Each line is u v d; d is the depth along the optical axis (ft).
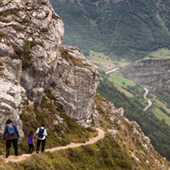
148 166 198.80
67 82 143.13
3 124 60.44
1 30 89.04
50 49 114.11
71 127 127.24
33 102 100.07
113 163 118.93
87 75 152.97
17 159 51.34
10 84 68.49
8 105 61.31
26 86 94.89
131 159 163.73
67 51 167.43
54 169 61.98
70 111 144.46
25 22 102.78
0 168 39.58
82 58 171.22
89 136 137.39
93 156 110.22
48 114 109.09
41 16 112.68
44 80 109.40
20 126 69.77
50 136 94.63
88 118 179.63
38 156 59.98
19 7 105.19
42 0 118.42
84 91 155.22
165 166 289.94
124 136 269.44
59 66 137.28
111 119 292.20
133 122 385.50
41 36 108.58
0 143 57.16
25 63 90.38
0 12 96.53
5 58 78.48
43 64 100.63
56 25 127.03
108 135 156.35
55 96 135.74
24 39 94.99
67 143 101.71
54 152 76.02
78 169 82.23
